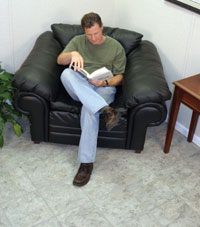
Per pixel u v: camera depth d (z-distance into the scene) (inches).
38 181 97.1
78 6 124.8
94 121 94.6
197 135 113.7
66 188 95.5
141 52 110.4
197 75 97.7
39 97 97.0
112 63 105.4
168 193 95.7
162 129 120.8
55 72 103.7
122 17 130.6
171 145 113.3
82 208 90.0
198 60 105.7
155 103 94.7
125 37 113.0
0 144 102.3
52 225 85.3
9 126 117.2
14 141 110.8
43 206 89.9
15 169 100.5
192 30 104.3
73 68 104.4
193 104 92.8
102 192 94.9
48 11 120.3
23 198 91.7
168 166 104.9
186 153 110.5
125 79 103.3
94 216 88.0
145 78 97.3
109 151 109.2
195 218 89.0
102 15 131.6
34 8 117.3
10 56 122.3
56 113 100.4
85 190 95.3
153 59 106.5
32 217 87.0
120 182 98.3
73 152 108.1
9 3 112.7
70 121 101.4
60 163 103.7
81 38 105.0
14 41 120.1
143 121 98.0
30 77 95.3
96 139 97.1
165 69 118.8
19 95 97.0
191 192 96.4
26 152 106.8
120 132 101.8
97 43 101.0
